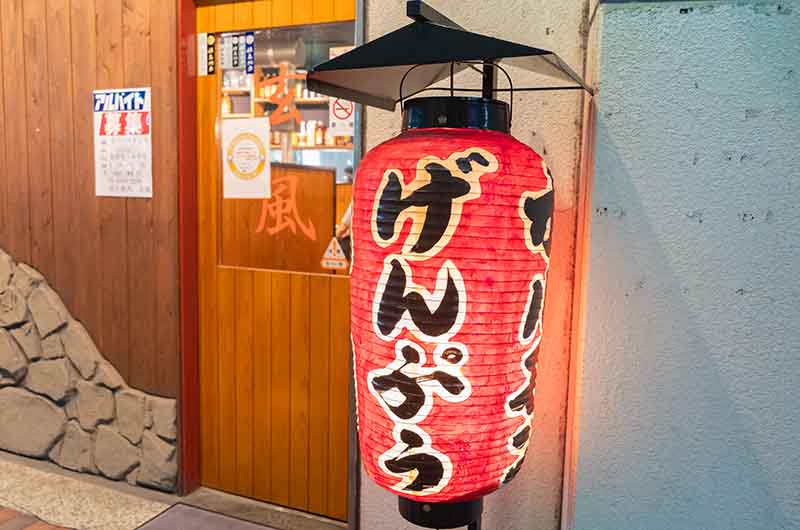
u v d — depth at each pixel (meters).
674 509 1.32
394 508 1.96
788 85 1.20
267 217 2.55
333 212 2.43
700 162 1.25
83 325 2.85
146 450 2.74
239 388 2.68
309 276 2.49
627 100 1.28
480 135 1.12
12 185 2.94
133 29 2.59
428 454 1.12
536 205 1.11
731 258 1.25
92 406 2.84
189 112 2.59
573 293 1.67
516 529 1.78
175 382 2.67
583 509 1.38
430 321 1.07
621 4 1.27
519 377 1.15
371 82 1.40
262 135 2.53
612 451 1.35
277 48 2.46
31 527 2.45
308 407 2.54
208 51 2.58
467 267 1.06
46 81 2.80
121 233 2.71
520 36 1.69
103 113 2.69
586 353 1.35
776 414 1.25
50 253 2.89
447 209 1.05
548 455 1.73
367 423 1.19
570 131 1.66
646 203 1.29
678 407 1.30
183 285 2.63
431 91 1.79
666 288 1.29
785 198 1.22
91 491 2.74
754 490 1.27
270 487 2.65
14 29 2.84
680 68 1.25
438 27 1.05
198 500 2.69
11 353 3.01
